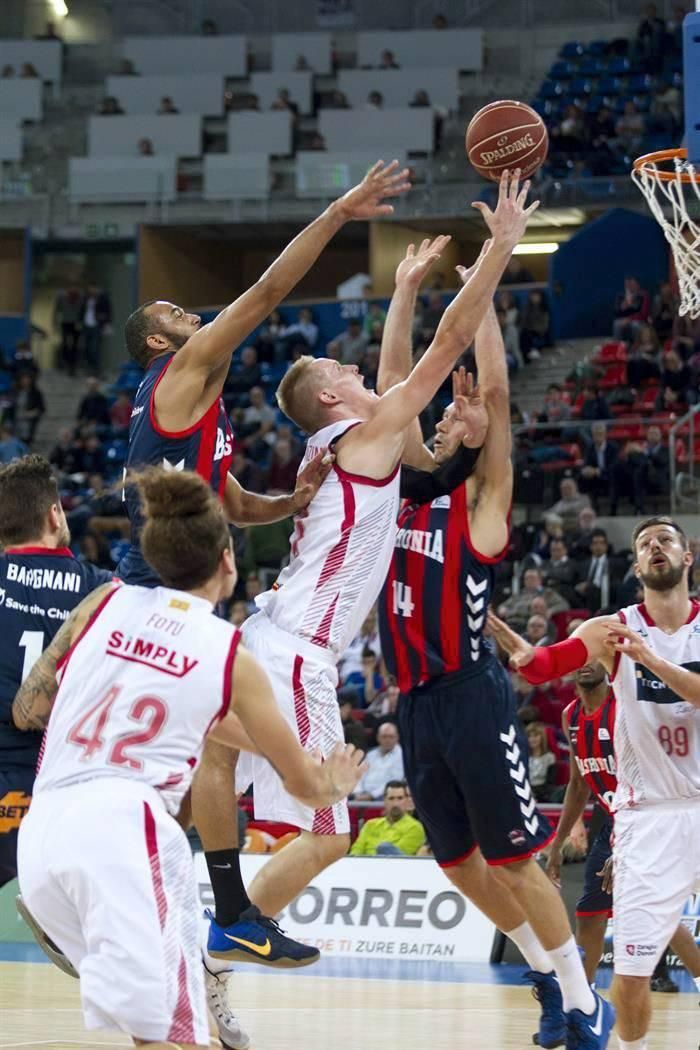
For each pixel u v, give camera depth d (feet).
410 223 163.73
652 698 33.47
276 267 29.32
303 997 51.47
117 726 21.94
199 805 30.50
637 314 136.87
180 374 29.81
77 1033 39.29
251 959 30.42
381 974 60.49
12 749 30.89
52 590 31.53
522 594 97.40
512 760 33.55
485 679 33.78
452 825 34.91
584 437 116.26
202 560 23.07
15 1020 42.37
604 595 98.27
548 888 33.45
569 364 141.18
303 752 23.03
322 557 31.68
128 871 21.12
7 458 136.87
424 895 68.39
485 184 158.81
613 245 147.95
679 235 43.55
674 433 112.16
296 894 31.68
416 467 35.86
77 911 21.62
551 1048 35.78
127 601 23.03
